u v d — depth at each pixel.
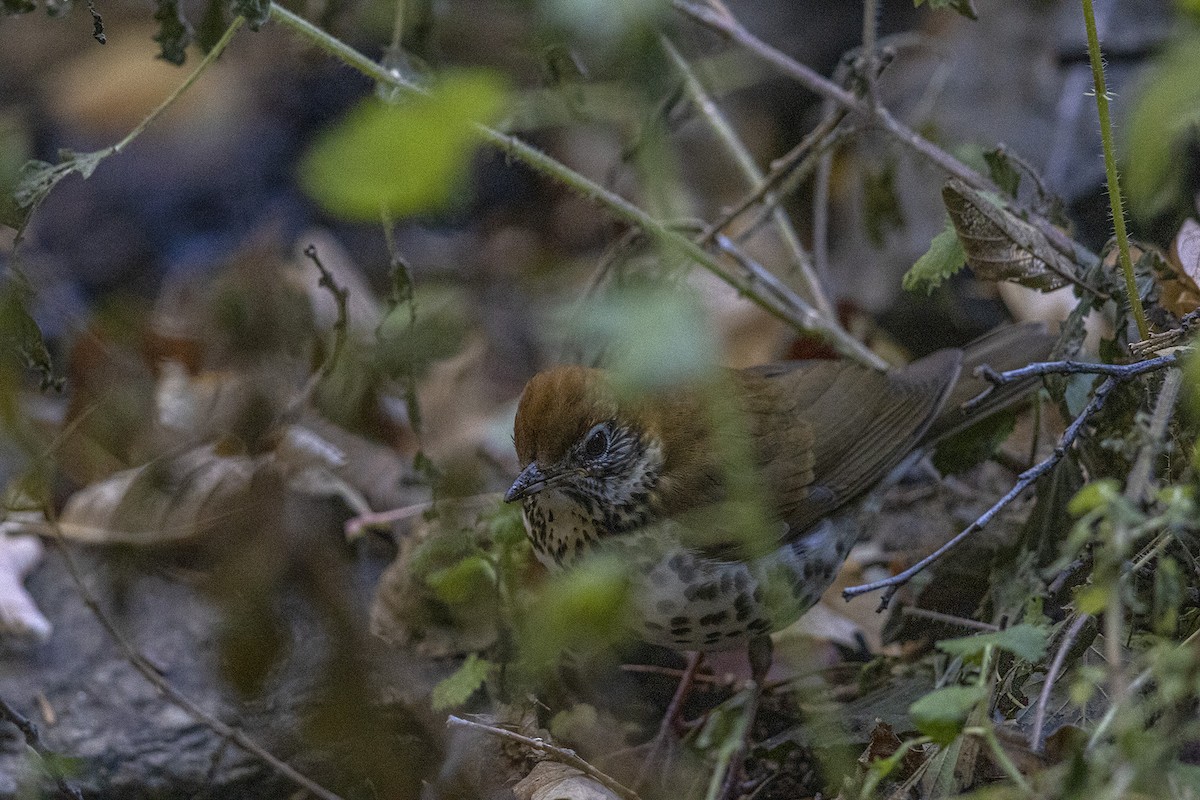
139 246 14.39
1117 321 7.77
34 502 10.11
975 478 10.41
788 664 9.30
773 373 9.44
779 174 9.71
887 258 12.27
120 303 12.60
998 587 8.23
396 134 3.04
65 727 8.77
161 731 8.73
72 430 9.51
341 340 9.11
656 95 9.83
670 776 8.47
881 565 9.80
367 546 10.12
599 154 14.67
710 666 9.52
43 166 7.53
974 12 8.38
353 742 8.32
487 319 12.65
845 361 9.51
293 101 16.23
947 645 5.36
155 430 10.58
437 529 9.38
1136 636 6.80
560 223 14.46
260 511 9.68
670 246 8.97
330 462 10.17
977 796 5.14
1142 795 5.04
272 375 10.88
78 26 17.45
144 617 9.65
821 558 8.71
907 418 9.01
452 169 3.13
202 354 11.39
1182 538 6.54
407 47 10.28
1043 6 13.34
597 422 7.97
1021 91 13.05
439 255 14.12
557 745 8.02
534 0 8.55
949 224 8.48
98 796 8.38
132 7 17.72
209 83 16.44
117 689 9.06
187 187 15.19
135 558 9.86
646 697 9.33
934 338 11.77
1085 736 5.61
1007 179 9.02
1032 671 6.94
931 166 10.20
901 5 15.98
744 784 8.27
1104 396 6.56
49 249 14.30
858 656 9.44
